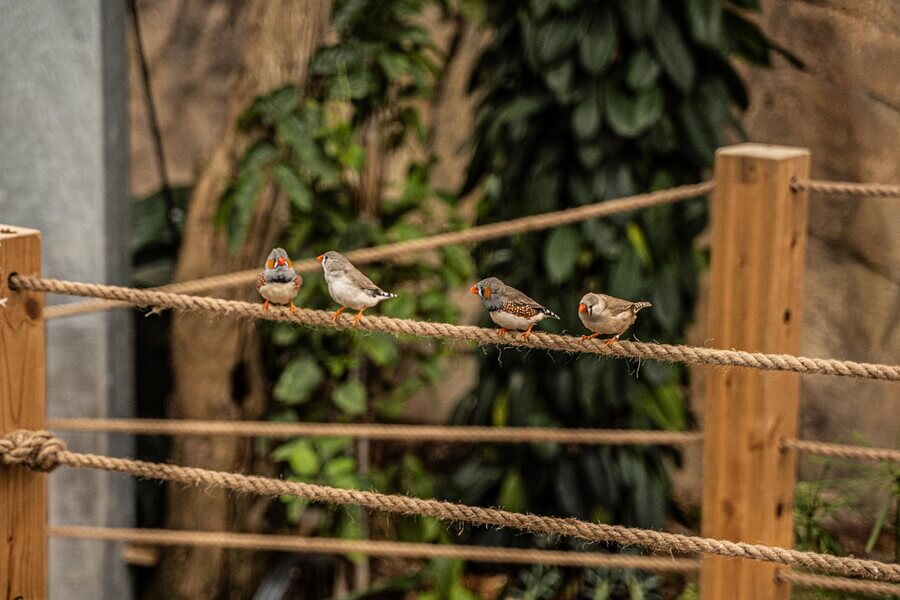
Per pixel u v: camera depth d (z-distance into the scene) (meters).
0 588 6.03
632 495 10.61
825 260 14.09
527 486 10.87
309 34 12.68
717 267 7.38
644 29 9.76
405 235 12.56
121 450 12.66
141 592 13.27
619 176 10.11
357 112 12.52
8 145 11.98
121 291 5.86
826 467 12.52
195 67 16.56
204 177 13.00
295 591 13.39
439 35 14.88
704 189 9.07
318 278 12.34
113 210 12.24
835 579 7.50
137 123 16.53
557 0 9.67
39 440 5.95
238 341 13.02
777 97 14.12
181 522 13.23
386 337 12.29
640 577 10.83
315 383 12.33
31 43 11.89
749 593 7.50
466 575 12.81
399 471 13.09
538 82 10.39
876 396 13.85
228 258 12.95
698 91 10.17
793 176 7.29
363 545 10.41
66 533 10.88
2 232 6.02
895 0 13.48
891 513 12.67
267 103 12.20
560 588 11.20
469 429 10.35
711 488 7.50
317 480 12.45
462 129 14.99
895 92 13.57
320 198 12.61
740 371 7.34
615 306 5.88
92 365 12.15
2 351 5.93
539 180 10.24
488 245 11.38
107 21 12.01
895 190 7.10
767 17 14.03
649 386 10.53
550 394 10.59
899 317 13.73
